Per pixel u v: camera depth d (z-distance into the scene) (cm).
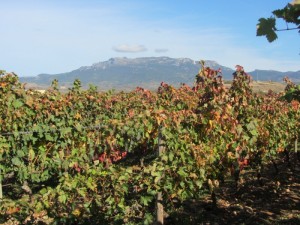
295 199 884
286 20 215
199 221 750
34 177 848
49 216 526
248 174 1098
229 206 840
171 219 743
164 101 1236
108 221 566
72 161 782
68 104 1051
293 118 1138
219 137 750
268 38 219
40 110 922
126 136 744
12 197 884
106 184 567
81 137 843
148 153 909
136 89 1497
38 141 876
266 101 1216
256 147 901
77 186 547
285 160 1263
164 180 601
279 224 732
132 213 590
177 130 653
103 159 775
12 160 834
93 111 1206
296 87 279
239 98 897
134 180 587
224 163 779
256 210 815
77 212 534
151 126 689
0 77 938
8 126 859
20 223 517
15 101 878
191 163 659
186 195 644
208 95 827
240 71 920
